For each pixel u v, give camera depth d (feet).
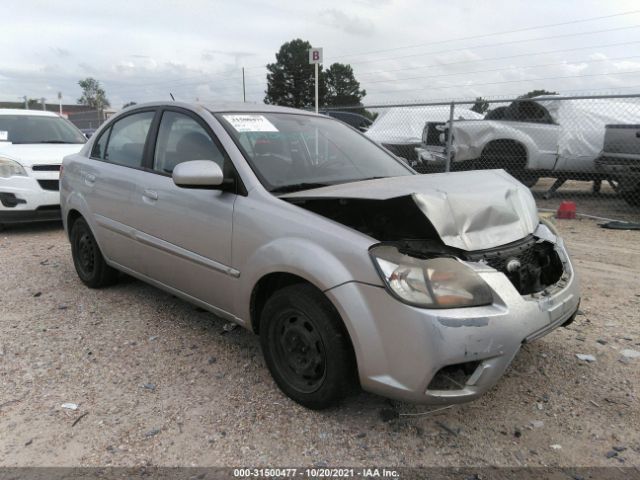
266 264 9.14
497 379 7.91
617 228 24.57
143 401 9.42
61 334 12.17
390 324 7.71
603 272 17.40
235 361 10.93
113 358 11.03
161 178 11.87
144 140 12.90
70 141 26.76
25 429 8.55
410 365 7.61
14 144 24.00
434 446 8.28
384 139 34.81
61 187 15.81
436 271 7.72
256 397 9.57
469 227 8.61
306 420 8.88
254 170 10.16
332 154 11.99
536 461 7.95
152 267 12.35
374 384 8.00
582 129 29.91
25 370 10.48
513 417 9.07
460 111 33.09
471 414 9.14
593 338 12.09
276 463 7.84
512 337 7.84
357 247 8.08
